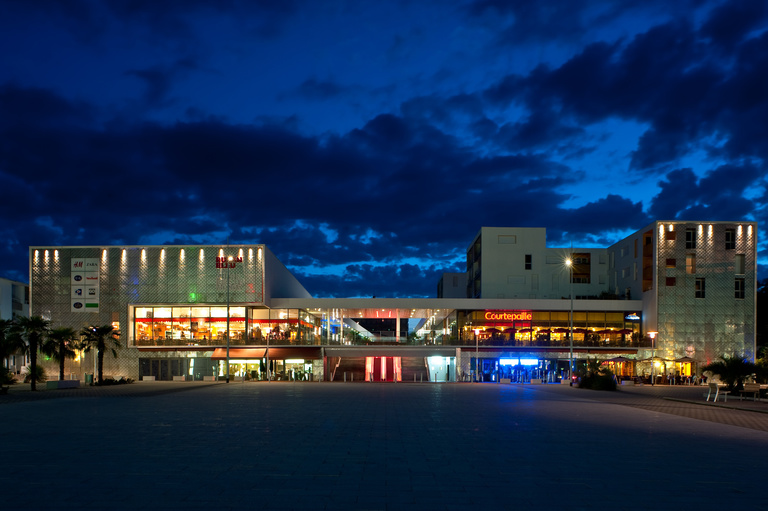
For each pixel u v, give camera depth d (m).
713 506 8.56
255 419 20.75
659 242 68.25
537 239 81.19
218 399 32.31
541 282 80.44
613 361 64.94
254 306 69.12
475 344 69.06
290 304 70.56
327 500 8.70
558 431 17.48
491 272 80.25
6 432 16.91
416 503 8.57
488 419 21.03
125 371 67.69
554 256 80.94
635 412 24.67
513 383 59.56
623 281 76.75
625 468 11.40
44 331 48.00
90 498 8.77
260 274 67.81
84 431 17.11
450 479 10.26
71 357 51.00
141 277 68.81
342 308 70.94
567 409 25.92
